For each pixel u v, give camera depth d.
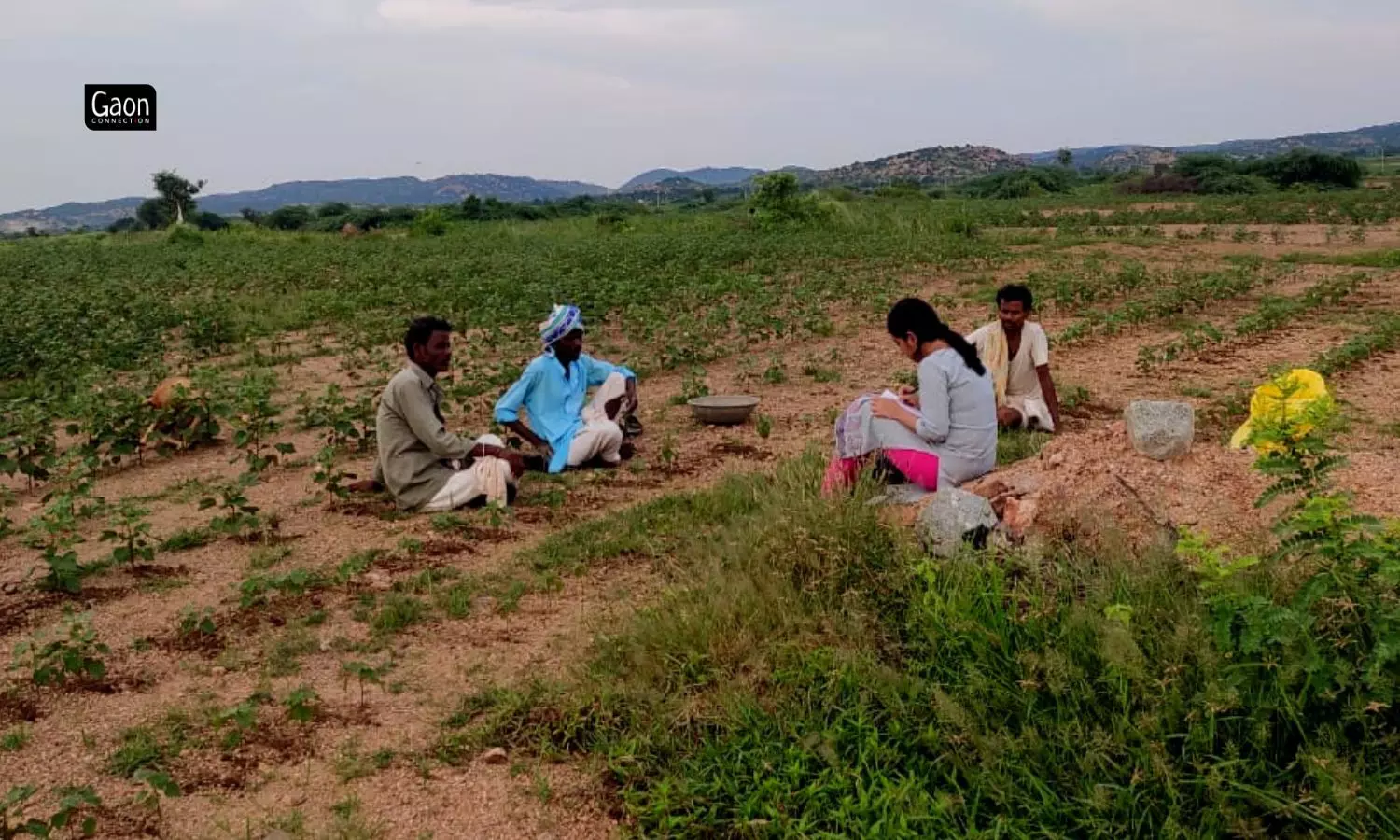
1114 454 4.75
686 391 9.34
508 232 38.19
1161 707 3.19
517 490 6.70
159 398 8.17
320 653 4.52
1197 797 2.97
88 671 4.21
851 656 3.82
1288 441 3.51
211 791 3.53
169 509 6.58
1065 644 3.63
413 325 6.37
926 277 18.78
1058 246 24.11
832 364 10.96
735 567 4.74
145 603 5.06
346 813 3.40
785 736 3.56
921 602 4.03
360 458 7.70
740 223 36.44
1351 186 57.38
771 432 8.11
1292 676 3.04
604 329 13.64
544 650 4.53
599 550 5.57
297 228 64.12
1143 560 3.98
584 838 3.30
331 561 5.61
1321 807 2.77
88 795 3.26
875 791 3.26
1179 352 10.88
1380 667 2.99
